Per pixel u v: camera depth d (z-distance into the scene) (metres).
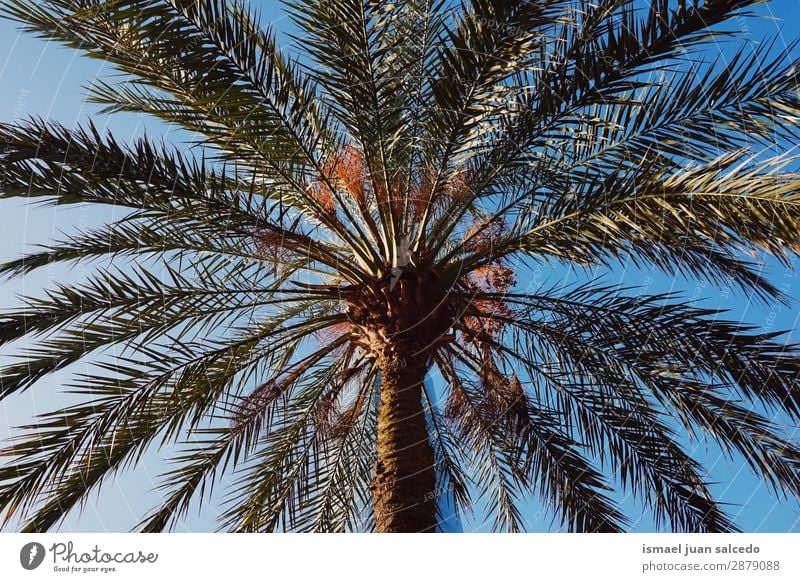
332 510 10.12
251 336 8.95
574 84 7.59
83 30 7.49
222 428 8.91
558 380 9.15
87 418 8.12
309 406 9.76
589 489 9.13
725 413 8.62
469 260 8.74
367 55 7.50
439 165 8.45
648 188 7.55
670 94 7.69
